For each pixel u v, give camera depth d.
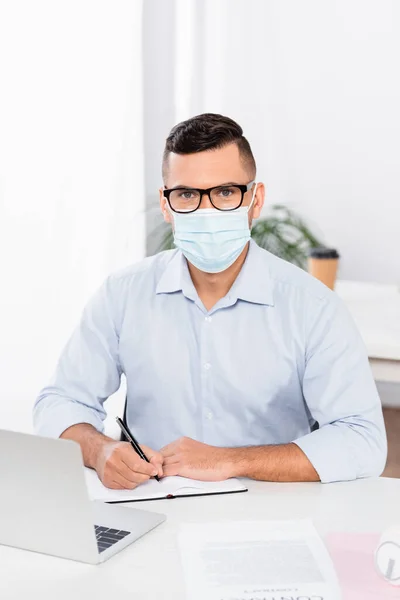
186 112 3.69
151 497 1.47
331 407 1.69
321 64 3.62
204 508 1.43
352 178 3.68
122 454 1.53
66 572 1.21
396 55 3.54
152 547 1.29
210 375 1.77
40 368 3.04
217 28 3.65
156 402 1.82
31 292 2.99
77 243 3.12
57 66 2.96
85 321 1.87
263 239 3.24
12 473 1.25
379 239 3.71
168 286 1.81
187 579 1.18
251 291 1.76
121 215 3.28
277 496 1.48
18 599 1.14
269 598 1.12
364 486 1.54
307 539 1.29
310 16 3.59
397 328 2.46
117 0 3.12
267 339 1.75
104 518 1.37
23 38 2.85
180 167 1.66
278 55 3.64
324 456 1.56
